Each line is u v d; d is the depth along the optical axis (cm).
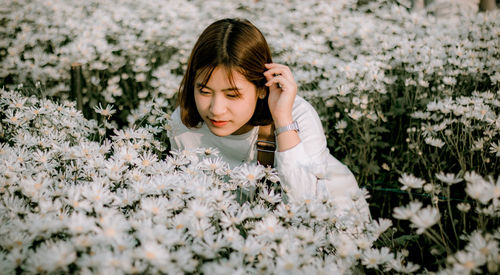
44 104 189
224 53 132
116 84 313
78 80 280
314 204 123
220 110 137
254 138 169
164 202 120
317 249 121
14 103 188
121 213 124
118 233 102
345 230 128
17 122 180
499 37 296
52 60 305
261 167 141
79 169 150
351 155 243
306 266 105
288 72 150
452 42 289
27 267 95
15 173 134
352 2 429
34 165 152
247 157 175
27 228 104
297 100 173
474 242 103
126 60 331
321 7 401
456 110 198
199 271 106
